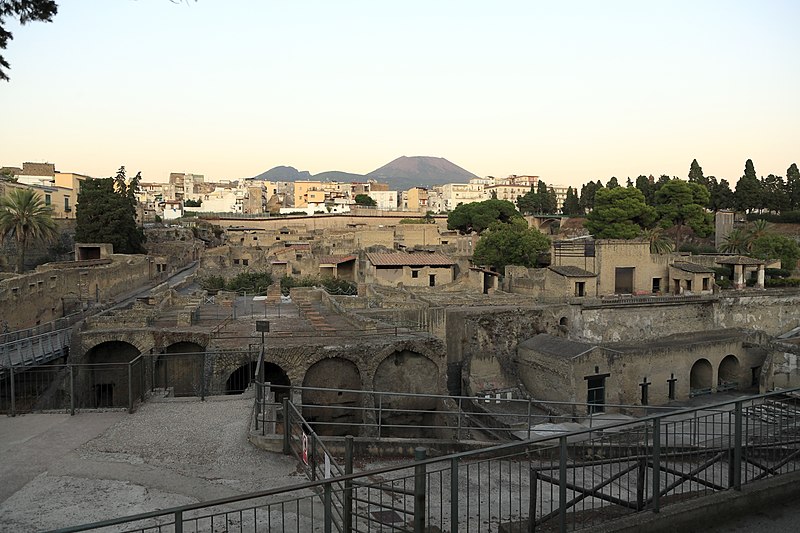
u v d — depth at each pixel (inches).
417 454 379.2
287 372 1217.4
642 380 1740.9
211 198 7421.3
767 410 869.2
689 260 3154.5
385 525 478.0
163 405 823.1
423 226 4557.1
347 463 474.6
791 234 4089.6
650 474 634.8
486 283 3238.2
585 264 2795.3
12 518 498.3
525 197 6594.5
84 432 713.0
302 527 488.4
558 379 1617.9
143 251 3767.2
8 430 718.5
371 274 3038.9
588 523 456.1
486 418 1473.9
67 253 3373.5
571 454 755.4
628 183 5964.6
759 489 462.9
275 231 4960.6
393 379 1315.2
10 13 687.7
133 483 572.1
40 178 3914.9
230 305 2113.7
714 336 2017.7
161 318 1663.4
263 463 625.0
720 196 4722.0
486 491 603.5
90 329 1395.2
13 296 1600.6
